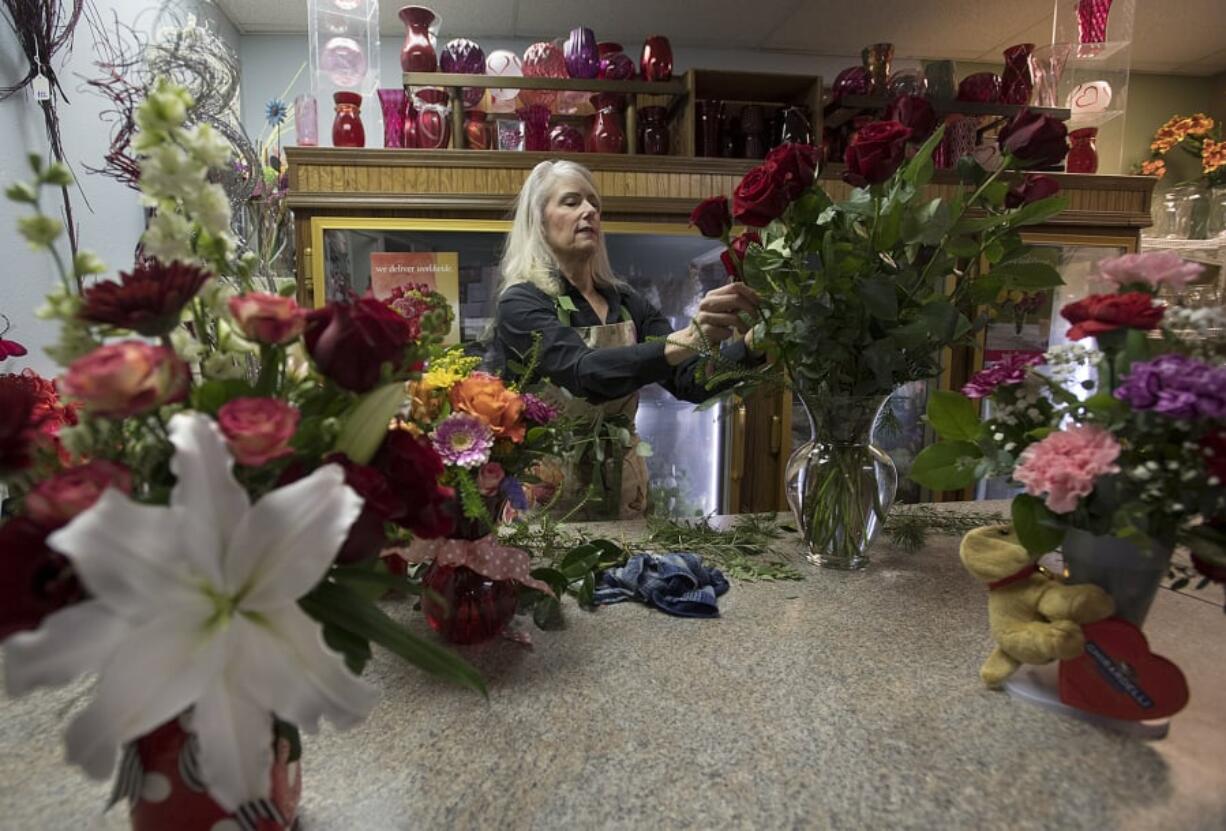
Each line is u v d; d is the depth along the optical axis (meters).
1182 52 2.96
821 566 1.02
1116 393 0.54
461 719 0.62
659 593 0.87
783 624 0.82
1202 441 0.52
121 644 0.32
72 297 0.39
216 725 0.34
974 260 0.92
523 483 0.83
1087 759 0.57
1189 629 0.80
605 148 2.08
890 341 0.89
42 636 0.30
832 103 2.16
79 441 0.39
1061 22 2.27
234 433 0.35
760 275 0.93
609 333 1.54
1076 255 2.31
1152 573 0.60
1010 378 0.64
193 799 0.41
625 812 0.51
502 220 1.99
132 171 1.64
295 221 1.95
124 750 0.42
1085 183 2.25
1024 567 0.65
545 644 0.77
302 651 0.36
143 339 0.44
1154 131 3.22
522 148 2.12
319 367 0.42
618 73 2.10
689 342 1.15
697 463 2.40
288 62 2.71
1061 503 0.56
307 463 0.43
